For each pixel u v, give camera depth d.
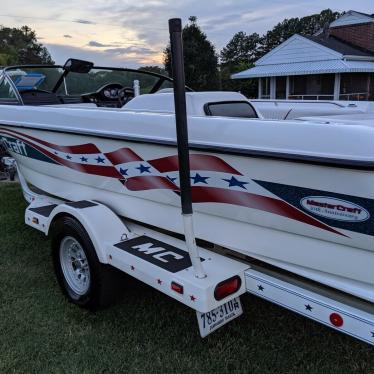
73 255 3.08
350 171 1.85
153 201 2.83
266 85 21.94
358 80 19.28
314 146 1.95
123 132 2.80
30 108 3.57
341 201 1.92
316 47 19.48
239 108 3.15
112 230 2.80
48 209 3.52
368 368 2.40
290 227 2.15
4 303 3.06
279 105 4.57
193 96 2.94
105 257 2.70
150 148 2.66
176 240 2.76
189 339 2.66
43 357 2.50
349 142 1.85
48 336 2.69
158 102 3.16
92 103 4.55
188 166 2.00
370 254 1.94
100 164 3.08
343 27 21.09
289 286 2.17
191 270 2.31
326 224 2.01
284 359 2.48
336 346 2.59
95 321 2.86
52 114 3.35
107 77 4.77
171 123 2.52
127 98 4.95
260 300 3.06
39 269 3.61
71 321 2.86
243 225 2.36
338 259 2.05
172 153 2.55
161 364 2.44
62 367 2.42
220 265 2.36
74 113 3.15
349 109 3.88
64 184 3.59
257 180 2.18
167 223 2.81
